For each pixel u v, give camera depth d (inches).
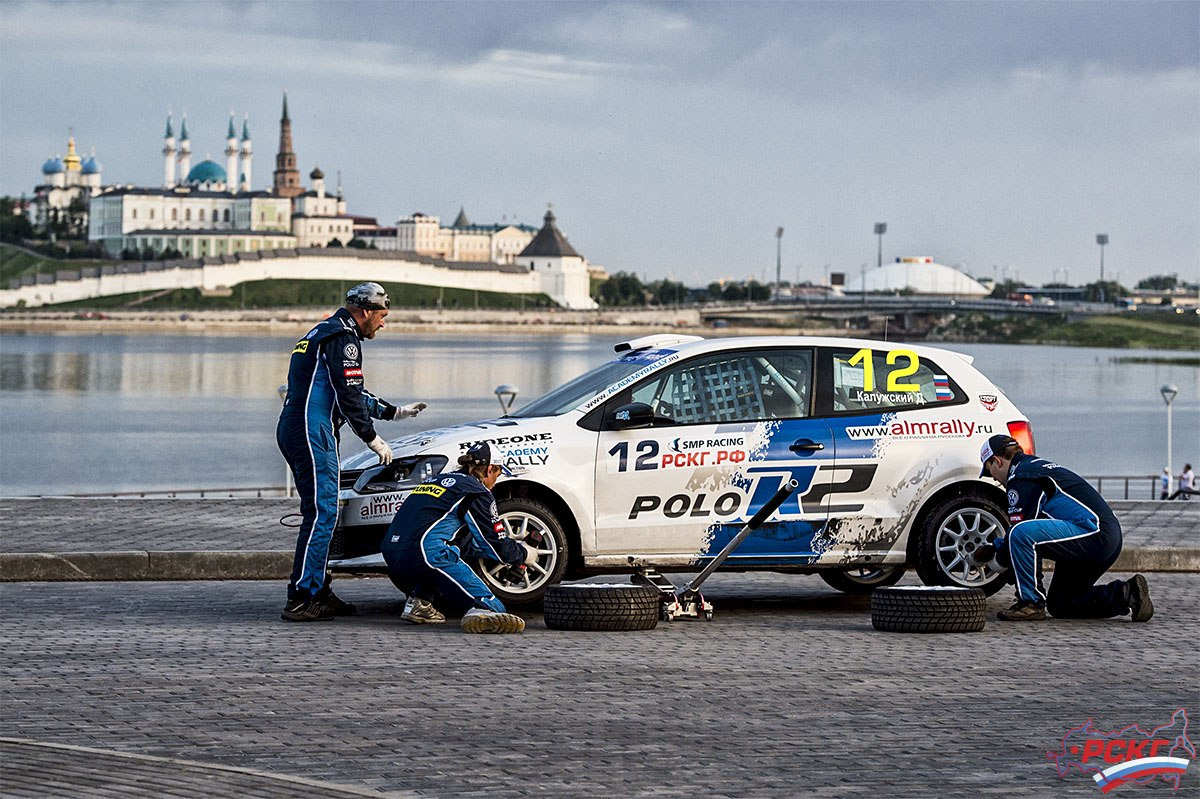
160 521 857.5
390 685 449.4
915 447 605.6
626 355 636.7
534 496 588.4
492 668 478.3
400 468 587.8
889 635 551.8
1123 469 3144.7
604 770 348.5
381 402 598.2
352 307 583.5
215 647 514.0
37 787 314.7
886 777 344.2
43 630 546.9
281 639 532.1
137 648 510.6
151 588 668.1
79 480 2807.6
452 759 358.3
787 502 596.7
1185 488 1994.3
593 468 585.9
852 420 603.8
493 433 589.0
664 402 596.1
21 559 693.3
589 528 585.0
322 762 354.6
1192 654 512.4
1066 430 4207.7
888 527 603.5
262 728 390.3
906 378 614.2
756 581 724.0
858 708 420.2
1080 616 596.1
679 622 583.5
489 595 561.6
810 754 365.7
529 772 346.6
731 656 503.8
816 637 546.6
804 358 607.8
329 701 425.4
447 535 563.5
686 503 590.9
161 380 6387.8
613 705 422.3
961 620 556.1
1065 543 584.1
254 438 3782.0
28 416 4461.1
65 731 386.0
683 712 413.4
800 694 439.2
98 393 5546.3
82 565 698.8
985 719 406.6
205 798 307.7
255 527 829.2
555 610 559.2
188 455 3309.5
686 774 345.7
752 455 593.3
